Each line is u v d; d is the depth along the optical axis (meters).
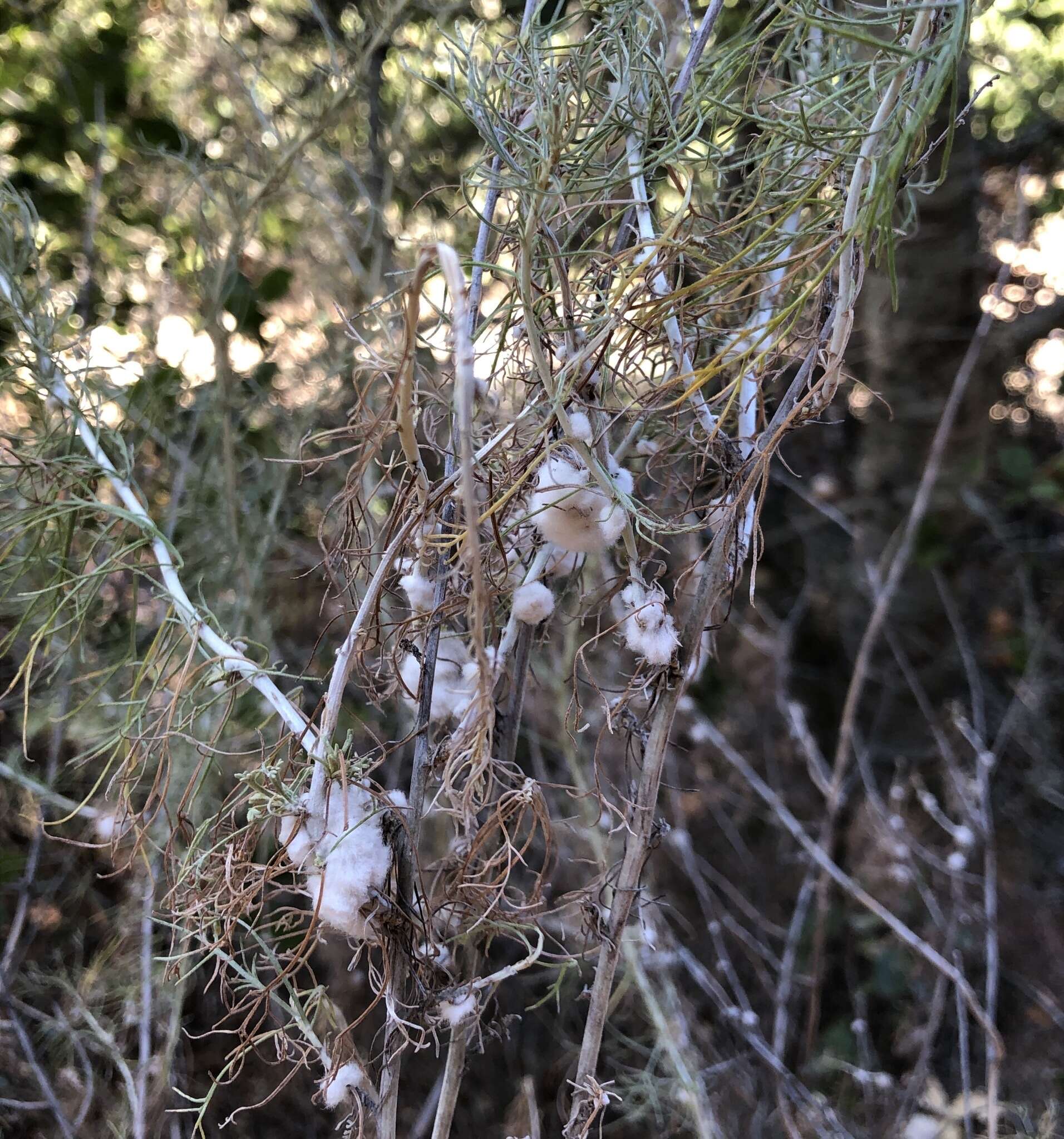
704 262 0.31
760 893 0.64
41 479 0.38
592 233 0.34
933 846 0.66
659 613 0.28
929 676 0.71
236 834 0.27
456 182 0.60
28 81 0.58
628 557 0.32
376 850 0.26
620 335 0.32
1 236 0.39
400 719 0.53
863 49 0.38
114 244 0.58
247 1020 0.28
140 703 0.31
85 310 0.53
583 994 0.30
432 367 0.40
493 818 0.27
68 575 0.38
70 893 0.48
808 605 0.74
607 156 0.32
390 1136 0.27
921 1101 0.52
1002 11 0.67
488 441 0.29
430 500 0.26
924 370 0.70
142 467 0.52
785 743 0.70
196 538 0.52
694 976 0.54
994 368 0.71
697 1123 0.44
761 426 0.33
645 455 0.34
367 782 0.27
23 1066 0.44
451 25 0.52
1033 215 0.71
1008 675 0.72
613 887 0.32
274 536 0.52
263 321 0.57
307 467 0.55
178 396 0.51
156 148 0.54
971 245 0.69
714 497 0.31
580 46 0.29
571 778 0.56
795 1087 0.49
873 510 0.71
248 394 0.56
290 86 0.61
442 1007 0.28
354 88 0.50
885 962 0.60
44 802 0.47
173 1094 0.43
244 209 0.50
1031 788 0.69
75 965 0.45
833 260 0.25
